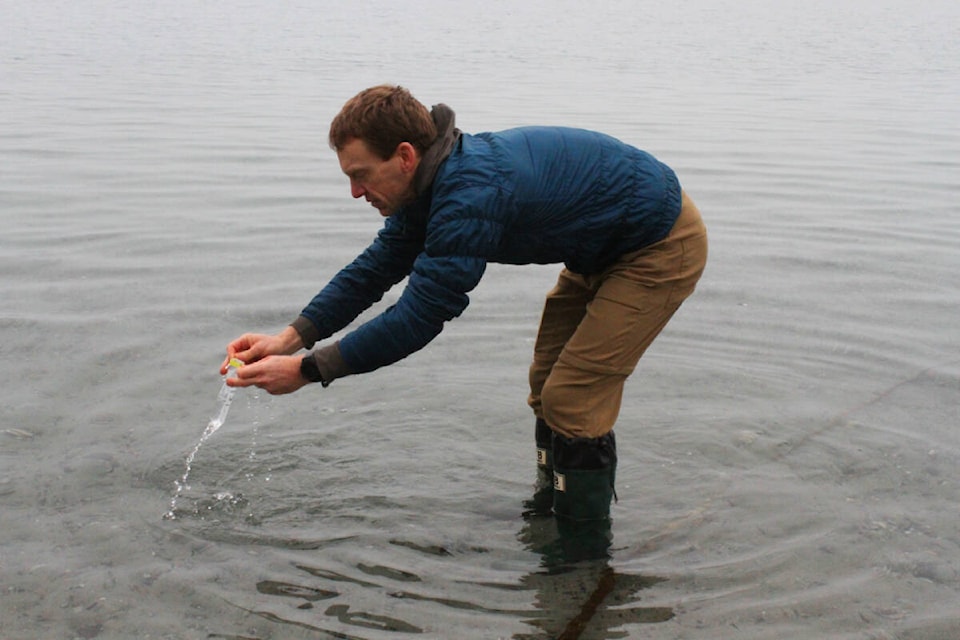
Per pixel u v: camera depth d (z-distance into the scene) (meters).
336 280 3.68
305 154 10.21
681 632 3.11
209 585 3.32
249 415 4.57
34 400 4.59
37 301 5.84
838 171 9.91
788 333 5.63
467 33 26.81
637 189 3.34
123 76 16.42
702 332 5.64
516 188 3.14
